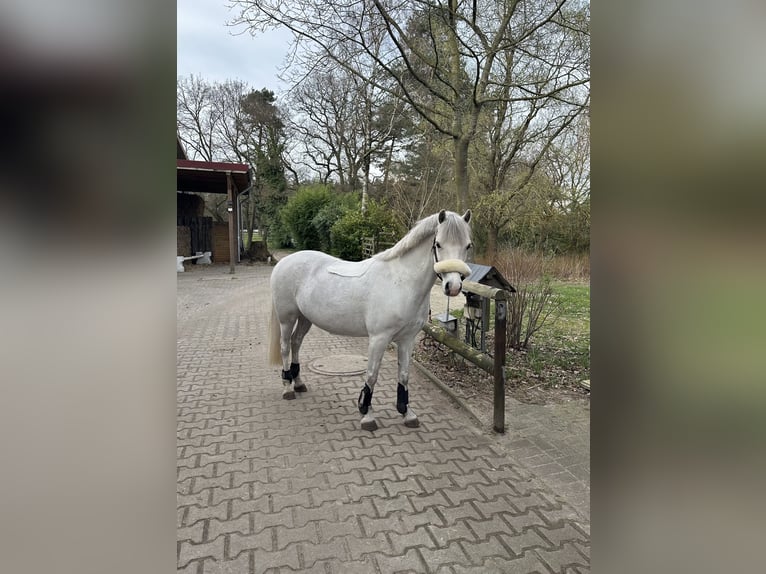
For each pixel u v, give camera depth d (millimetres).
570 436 2826
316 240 17031
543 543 1859
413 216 12453
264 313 7055
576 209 9016
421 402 3404
